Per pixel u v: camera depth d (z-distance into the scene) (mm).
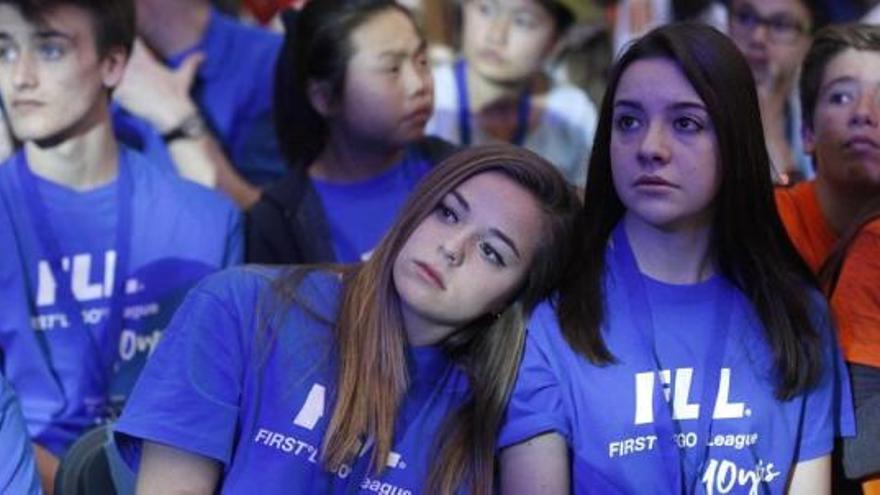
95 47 10273
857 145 9055
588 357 7117
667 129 7008
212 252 10477
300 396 7098
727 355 7262
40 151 10242
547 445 7105
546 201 7113
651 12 12391
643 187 7051
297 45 10461
